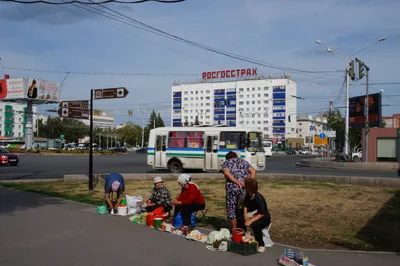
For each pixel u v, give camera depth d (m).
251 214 6.95
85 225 8.74
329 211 10.90
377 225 9.36
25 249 6.78
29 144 69.81
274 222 9.54
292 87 122.00
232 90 126.19
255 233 6.93
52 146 98.94
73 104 14.99
